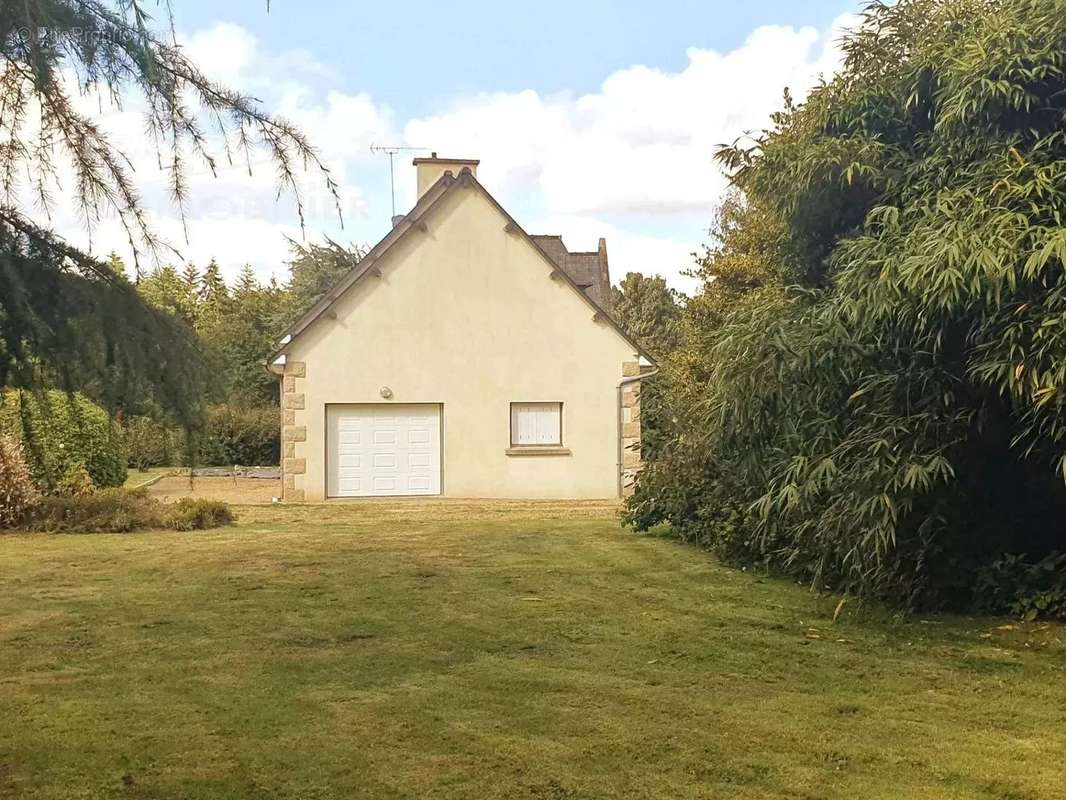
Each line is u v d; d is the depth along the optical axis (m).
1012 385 5.53
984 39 6.29
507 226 18.02
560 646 5.93
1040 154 6.03
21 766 3.91
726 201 22.16
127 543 10.70
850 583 6.99
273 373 17.05
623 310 39.94
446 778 3.79
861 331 6.37
